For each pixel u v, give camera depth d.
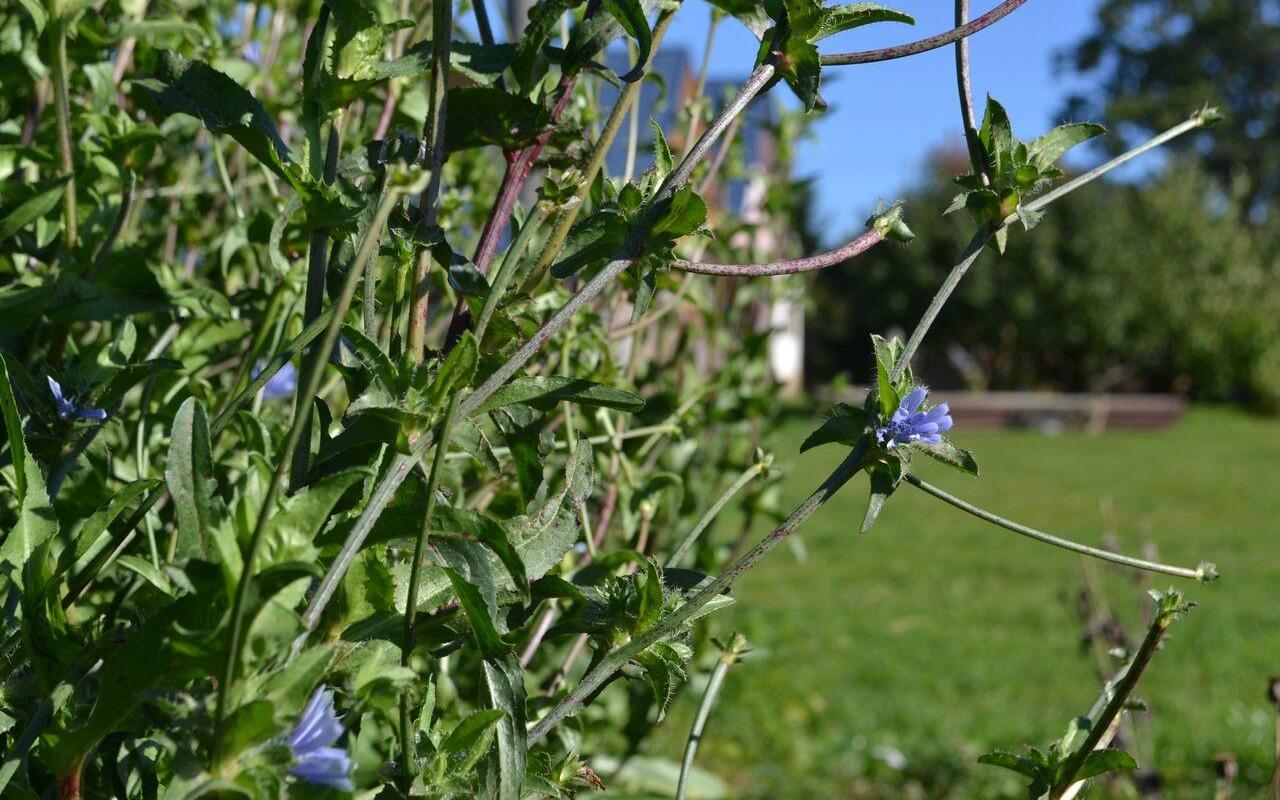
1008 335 11.47
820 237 8.29
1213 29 16.91
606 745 1.51
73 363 0.69
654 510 0.88
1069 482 6.05
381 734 0.68
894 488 0.57
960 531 4.42
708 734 1.99
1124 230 11.19
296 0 1.06
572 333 0.87
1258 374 10.55
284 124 0.94
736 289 1.37
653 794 1.53
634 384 1.07
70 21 0.68
